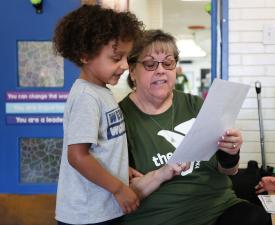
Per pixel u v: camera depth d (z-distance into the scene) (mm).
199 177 1371
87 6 1224
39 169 2648
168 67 1388
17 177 2645
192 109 1457
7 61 2588
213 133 1200
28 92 2592
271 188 1662
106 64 1162
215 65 2582
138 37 1277
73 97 1158
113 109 1208
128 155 1352
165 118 1424
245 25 2529
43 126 2611
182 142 1123
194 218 1338
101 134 1172
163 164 1364
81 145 1104
